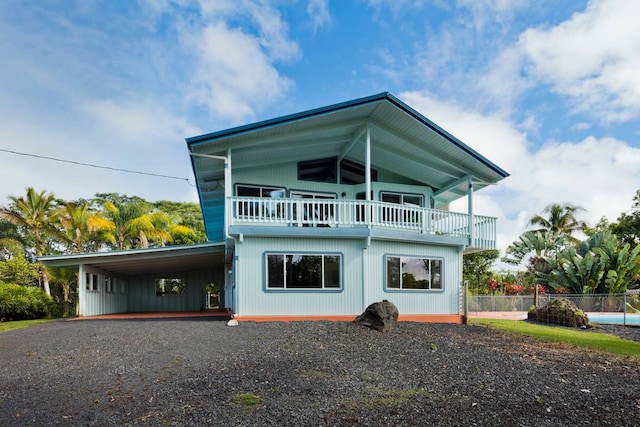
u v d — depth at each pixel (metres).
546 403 5.30
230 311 16.72
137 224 29.28
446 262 15.08
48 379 6.19
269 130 12.80
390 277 13.88
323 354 8.01
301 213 13.18
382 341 9.63
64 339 9.76
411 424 4.43
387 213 13.88
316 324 11.70
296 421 4.45
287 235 12.85
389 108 13.10
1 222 27.25
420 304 14.32
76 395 5.37
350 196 16.44
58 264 15.42
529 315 17.39
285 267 12.95
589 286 24.25
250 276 12.70
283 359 7.48
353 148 15.62
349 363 7.33
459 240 15.05
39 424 4.36
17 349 8.67
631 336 13.55
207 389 5.61
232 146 12.88
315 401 5.16
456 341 10.16
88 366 6.97
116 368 6.80
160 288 23.31
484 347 9.48
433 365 7.41
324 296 13.09
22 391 5.58
